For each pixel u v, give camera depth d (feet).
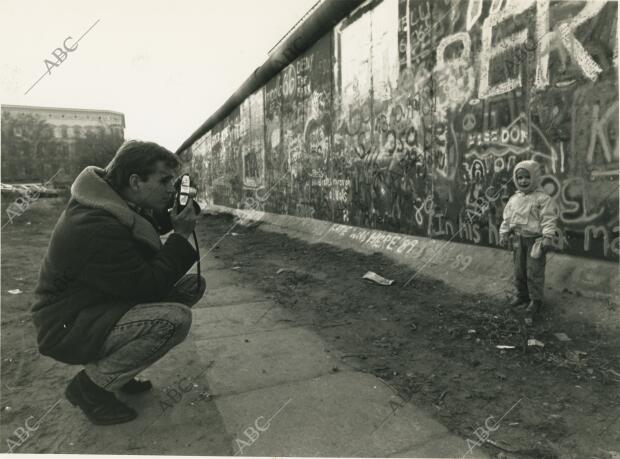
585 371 8.96
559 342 10.28
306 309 13.93
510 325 11.38
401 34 20.49
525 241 11.94
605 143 11.80
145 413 7.57
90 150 82.79
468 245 16.72
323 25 27.40
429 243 18.62
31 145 87.45
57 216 53.67
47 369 9.74
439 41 18.04
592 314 10.95
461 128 17.07
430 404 7.89
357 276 17.56
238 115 52.34
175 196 7.37
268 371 9.32
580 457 6.33
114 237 6.41
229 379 8.93
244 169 50.62
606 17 11.67
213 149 69.15
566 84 12.85
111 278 6.41
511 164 14.88
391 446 6.63
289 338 11.35
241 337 11.46
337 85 26.89
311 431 7.02
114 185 7.23
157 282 6.79
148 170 7.14
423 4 18.93
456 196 17.47
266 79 40.19
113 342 6.64
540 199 11.70
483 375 9.01
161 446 6.59
